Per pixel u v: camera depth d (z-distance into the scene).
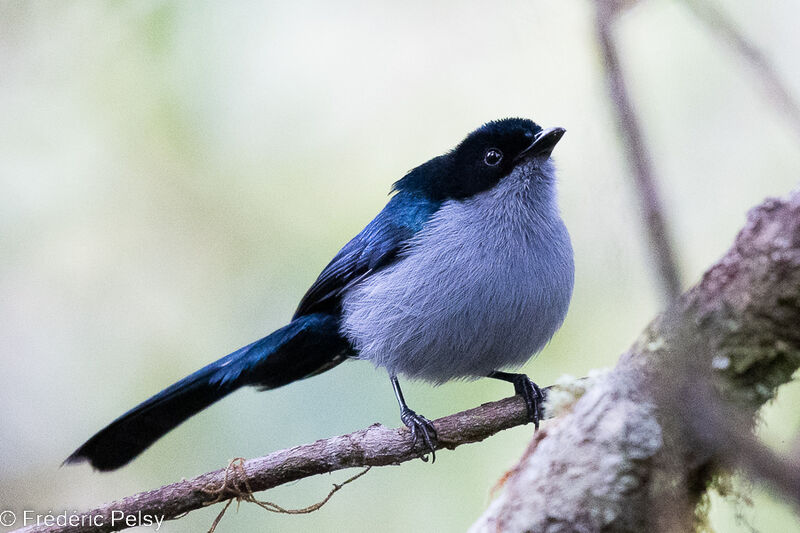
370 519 11.87
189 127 14.52
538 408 8.47
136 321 14.07
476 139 10.57
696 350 5.14
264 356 10.91
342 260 11.07
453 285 9.98
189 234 14.41
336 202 14.49
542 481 5.78
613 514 5.49
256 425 12.28
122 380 13.80
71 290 14.11
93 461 10.51
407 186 11.12
